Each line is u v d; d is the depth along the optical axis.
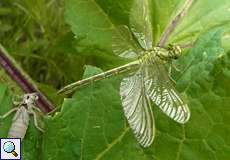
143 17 0.23
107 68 0.25
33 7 0.29
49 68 0.29
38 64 0.30
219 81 0.21
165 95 0.21
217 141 0.21
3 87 0.23
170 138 0.21
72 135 0.22
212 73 0.21
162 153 0.21
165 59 0.22
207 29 0.24
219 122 0.21
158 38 0.25
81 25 0.25
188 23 0.25
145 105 0.22
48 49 0.29
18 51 0.29
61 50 0.27
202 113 0.21
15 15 0.30
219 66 0.21
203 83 0.21
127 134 0.22
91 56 0.25
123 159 0.21
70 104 0.22
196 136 0.21
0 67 0.26
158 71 0.22
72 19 0.25
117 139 0.22
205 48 0.21
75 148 0.22
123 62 0.25
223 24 0.24
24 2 0.29
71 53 0.27
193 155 0.21
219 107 0.21
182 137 0.21
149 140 0.21
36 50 0.29
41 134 0.22
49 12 0.30
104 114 0.22
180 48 0.22
